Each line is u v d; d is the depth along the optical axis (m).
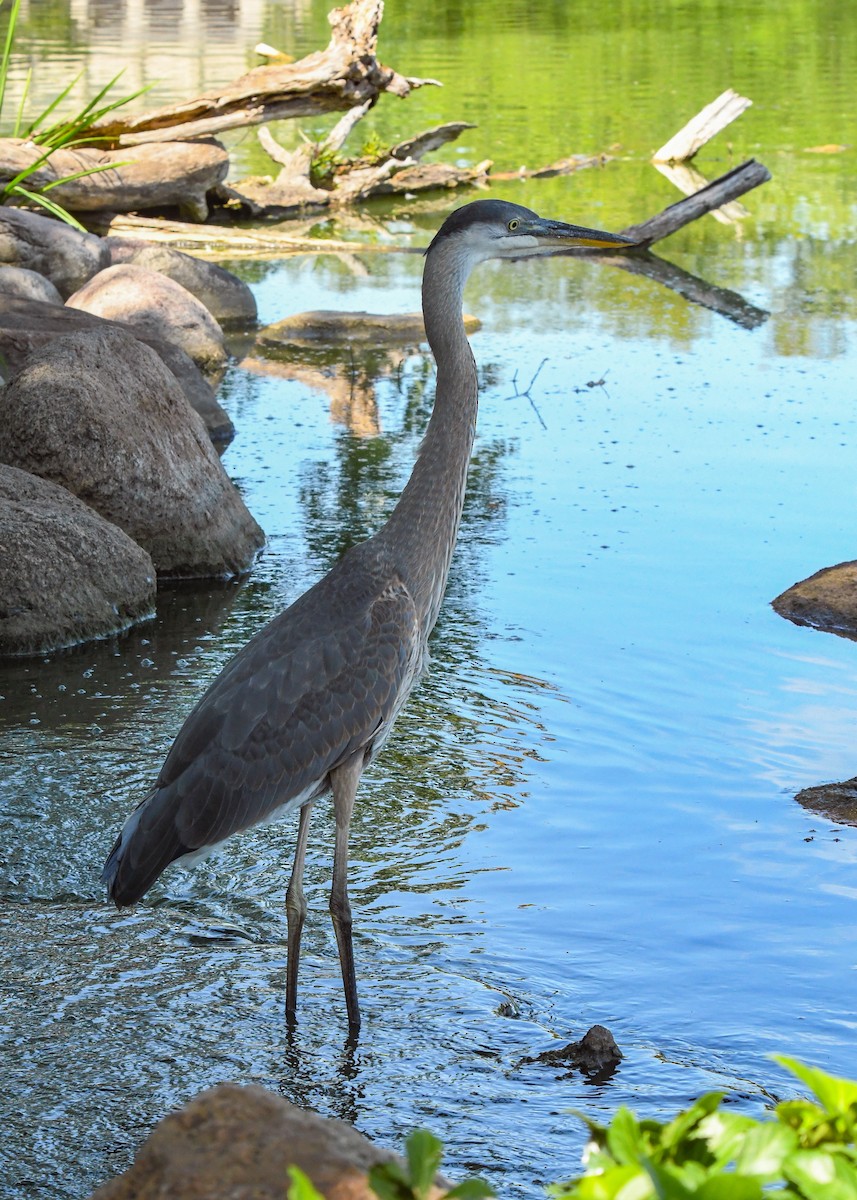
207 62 31.23
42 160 15.97
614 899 5.41
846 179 22.45
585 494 10.34
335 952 5.08
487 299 16.70
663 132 25.72
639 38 37.22
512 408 12.52
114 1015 4.57
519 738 6.78
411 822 6.03
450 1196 1.80
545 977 4.90
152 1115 4.04
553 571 8.91
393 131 25.92
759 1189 1.72
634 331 15.16
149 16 40.75
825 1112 1.98
